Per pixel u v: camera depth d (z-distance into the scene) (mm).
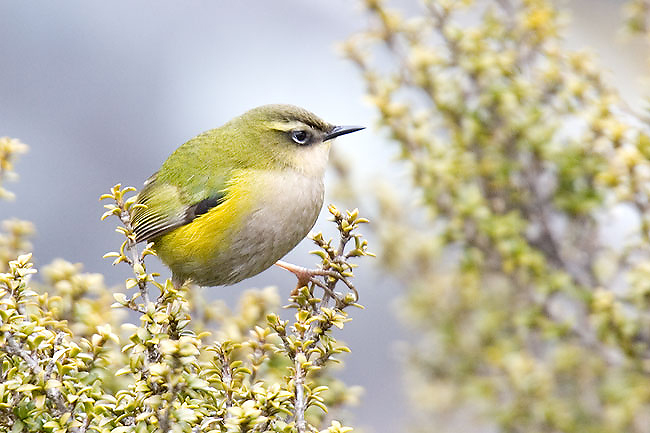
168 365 6531
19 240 10031
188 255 11234
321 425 8914
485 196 12281
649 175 10172
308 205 11438
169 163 11766
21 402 6867
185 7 27859
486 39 12344
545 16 12016
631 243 10609
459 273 13375
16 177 9922
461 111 12109
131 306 7355
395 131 11742
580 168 11383
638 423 11797
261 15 27750
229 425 6547
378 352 21578
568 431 11922
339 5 28062
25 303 7719
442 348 14008
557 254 11734
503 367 12547
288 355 7656
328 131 11680
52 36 26422
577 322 11547
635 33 12070
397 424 20141
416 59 11945
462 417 14492
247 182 11086
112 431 6496
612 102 10930
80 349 6855
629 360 10656
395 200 14336
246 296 9766
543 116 11711
